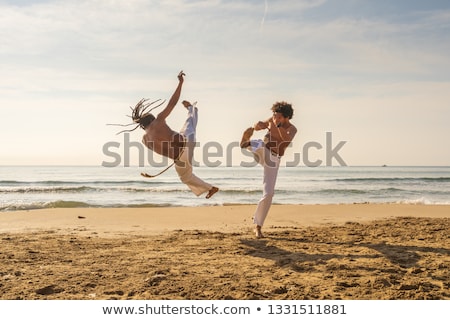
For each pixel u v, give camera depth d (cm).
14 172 5781
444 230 883
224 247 722
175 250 698
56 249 707
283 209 1318
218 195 2203
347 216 1179
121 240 798
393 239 783
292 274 548
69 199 1959
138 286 494
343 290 482
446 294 468
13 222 1083
